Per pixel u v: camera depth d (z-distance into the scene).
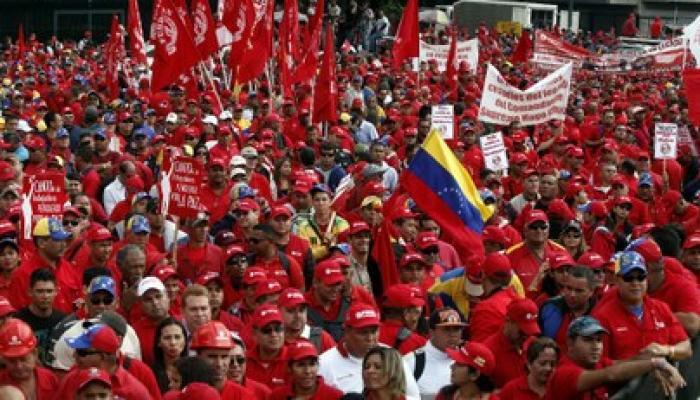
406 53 49.84
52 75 67.06
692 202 35.66
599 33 104.50
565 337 18.20
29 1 120.19
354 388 18.05
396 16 105.00
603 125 45.12
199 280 20.64
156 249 24.75
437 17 104.50
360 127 43.62
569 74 41.06
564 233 25.05
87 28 118.62
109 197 30.98
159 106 47.19
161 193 24.80
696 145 46.25
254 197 27.48
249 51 44.38
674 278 19.59
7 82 61.16
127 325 18.61
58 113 48.09
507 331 18.12
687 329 19.27
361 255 23.22
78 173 33.09
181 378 16.53
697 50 52.16
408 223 25.05
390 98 55.34
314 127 38.34
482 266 21.03
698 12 130.50
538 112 41.25
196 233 24.36
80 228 24.44
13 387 15.89
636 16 130.75
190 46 38.81
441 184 23.73
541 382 16.61
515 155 33.78
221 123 38.44
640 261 17.92
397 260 23.55
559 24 121.12
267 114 43.50
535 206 29.80
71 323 18.36
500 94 41.28
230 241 24.66
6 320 17.67
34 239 22.44
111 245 22.78
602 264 20.75
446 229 23.77
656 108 54.34
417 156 23.83
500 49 88.25
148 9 117.00
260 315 18.20
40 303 19.81
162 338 18.44
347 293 21.22
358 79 54.88
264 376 18.25
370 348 17.25
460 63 64.06
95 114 41.56
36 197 24.75
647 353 16.80
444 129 38.62
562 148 39.69
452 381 17.02
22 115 47.59
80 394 15.23
